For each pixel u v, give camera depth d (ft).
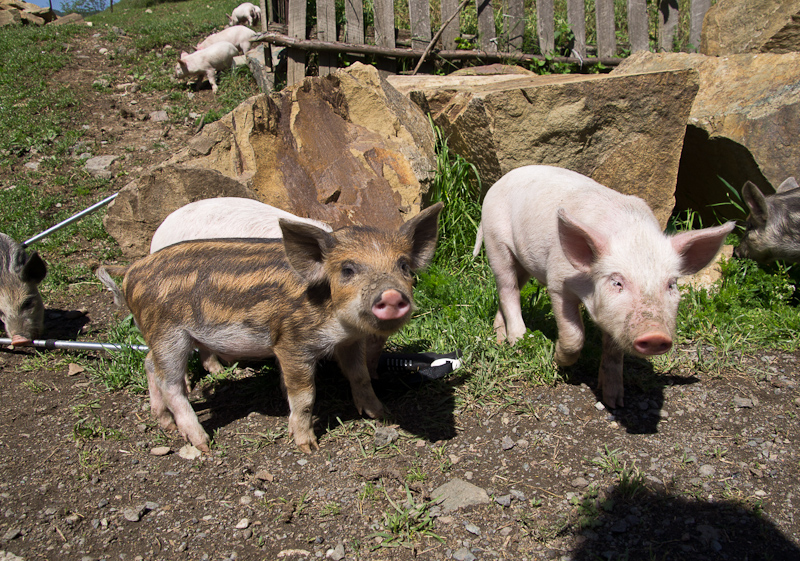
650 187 6.70
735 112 6.72
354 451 4.67
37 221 7.66
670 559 4.02
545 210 4.96
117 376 5.32
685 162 7.32
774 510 4.24
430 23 10.46
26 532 4.25
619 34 11.34
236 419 4.97
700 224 7.11
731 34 8.06
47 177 8.77
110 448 4.77
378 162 6.35
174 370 4.68
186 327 4.64
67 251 7.26
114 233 6.29
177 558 4.12
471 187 6.82
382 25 9.75
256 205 5.52
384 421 4.85
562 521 4.21
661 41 10.82
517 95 6.19
